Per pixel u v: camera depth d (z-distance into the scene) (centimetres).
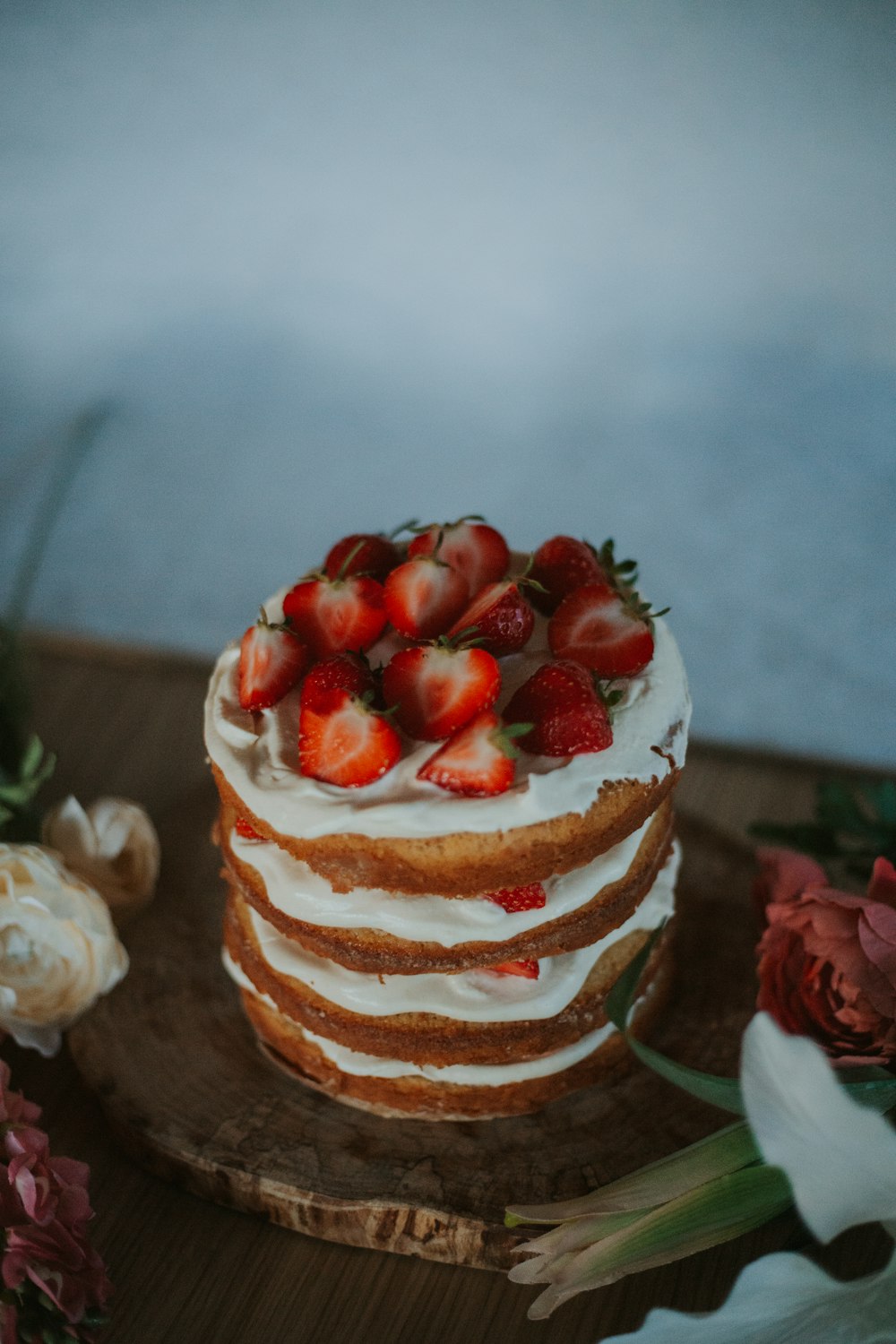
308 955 65
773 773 83
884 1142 50
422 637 64
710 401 127
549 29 152
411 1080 66
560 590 67
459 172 141
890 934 59
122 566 112
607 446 122
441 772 60
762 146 141
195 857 78
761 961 64
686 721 65
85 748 84
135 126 144
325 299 133
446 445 122
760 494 118
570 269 134
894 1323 53
